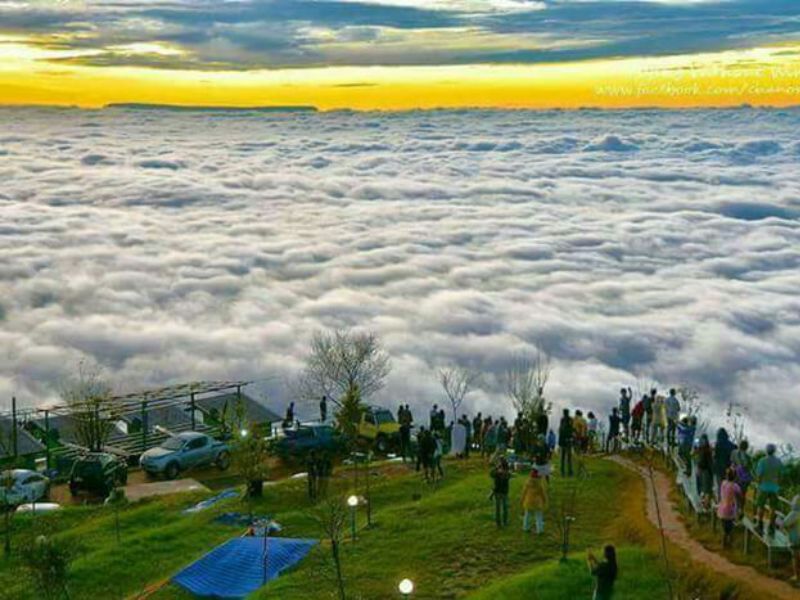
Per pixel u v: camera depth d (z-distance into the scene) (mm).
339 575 22234
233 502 33000
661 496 27750
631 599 20141
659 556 22078
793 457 31047
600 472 31734
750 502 24359
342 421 45281
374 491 32594
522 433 37719
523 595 20922
